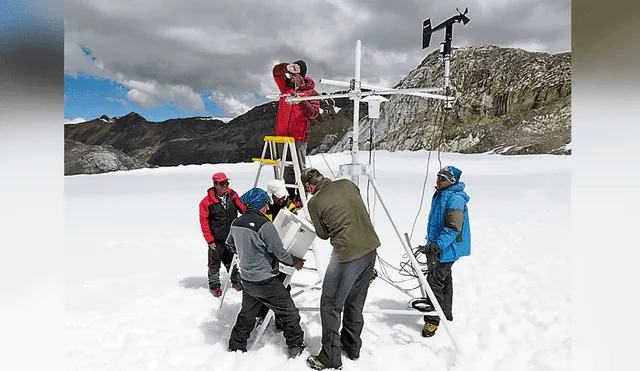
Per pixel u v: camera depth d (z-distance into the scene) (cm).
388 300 407
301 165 419
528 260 502
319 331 342
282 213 336
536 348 307
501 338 324
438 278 331
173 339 332
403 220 782
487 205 891
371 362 295
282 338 332
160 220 837
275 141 394
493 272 469
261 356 303
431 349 315
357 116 321
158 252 599
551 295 398
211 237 423
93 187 1438
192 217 869
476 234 639
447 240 318
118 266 531
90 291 436
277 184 348
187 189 1383
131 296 423
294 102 382
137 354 306
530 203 906
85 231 735
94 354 307
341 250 283
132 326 351
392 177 1617
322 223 290
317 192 299
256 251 296
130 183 1573
